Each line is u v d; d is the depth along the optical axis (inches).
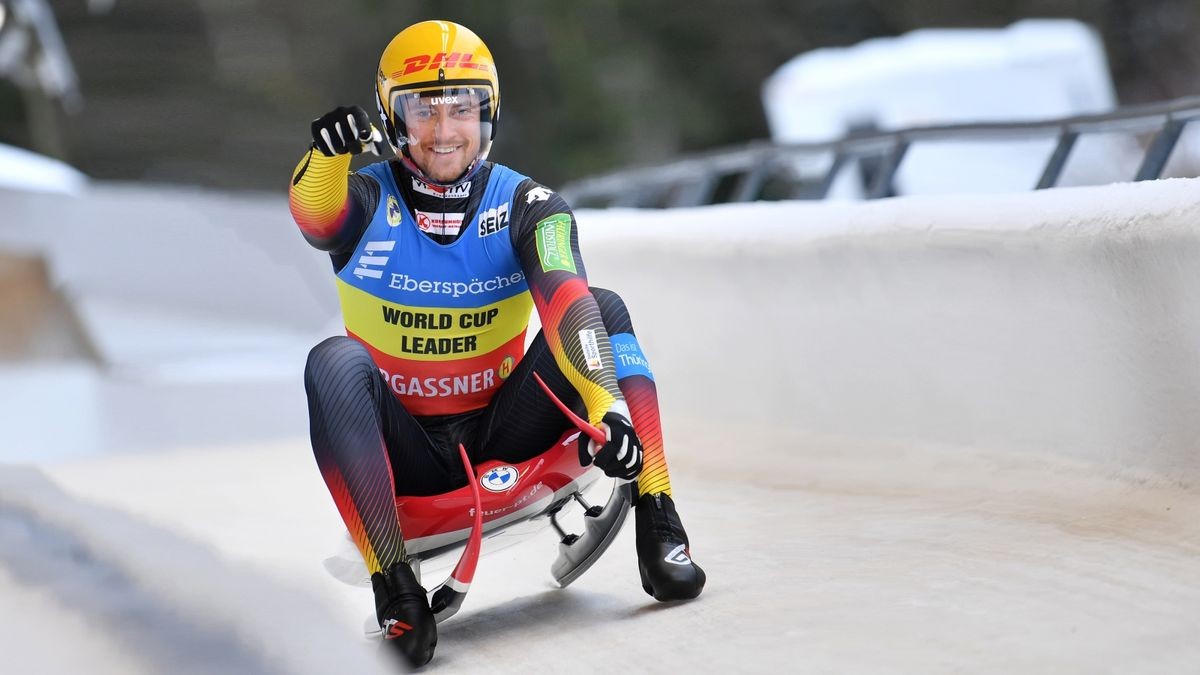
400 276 517.0
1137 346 637.9
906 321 805.2
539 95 4311.0
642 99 4335.6
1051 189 713.0
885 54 2239.2
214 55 4500.5
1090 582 487.8
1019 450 725.9
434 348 526.6
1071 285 673.0
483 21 4256.9
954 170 1932.8
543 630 514.9
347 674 394.0
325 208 488.1
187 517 832.9
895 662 412.8
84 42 4397.1
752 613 487.2
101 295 2166.6
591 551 554.3
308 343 2196.1
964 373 761.6
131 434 1398.9
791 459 859.4
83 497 730.2
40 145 3117.6
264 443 1210.0
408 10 4360.2
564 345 491.5
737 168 1312.7
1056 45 2198.6
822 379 893.2
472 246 518.9
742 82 4471.0
